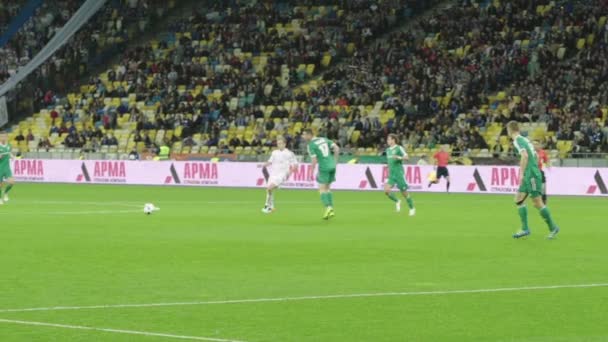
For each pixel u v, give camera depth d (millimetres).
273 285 22828
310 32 98000
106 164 84125
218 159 80938
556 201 60594
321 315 18766
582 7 87875
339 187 75312
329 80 91250
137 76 97938
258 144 84750
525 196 34531
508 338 16703
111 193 68375
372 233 37094
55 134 94938
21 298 20719
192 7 105000
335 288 22375
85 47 102688
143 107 95250
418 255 29328
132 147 90312
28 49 104750
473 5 92875
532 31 87812
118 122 93625
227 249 30938
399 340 16500
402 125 82375
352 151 79625
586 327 17672
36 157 87750
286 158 49000
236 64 95812
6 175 57531
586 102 79062
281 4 101500
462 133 78938
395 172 47469
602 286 22781
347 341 16391
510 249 31234
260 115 88938
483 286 22750
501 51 86438
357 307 19734
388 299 20750
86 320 18109
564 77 81688
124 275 24547
